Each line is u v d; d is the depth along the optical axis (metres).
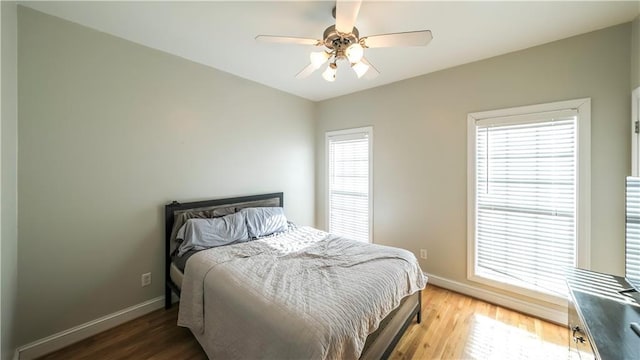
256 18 1.85
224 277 1.68
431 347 1.87
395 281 1.72
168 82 2.38
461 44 2.19
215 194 2.76
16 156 1.63
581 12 1.75
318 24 1.92
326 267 1.85
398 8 1.70
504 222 2.43
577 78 2.04
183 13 1.78
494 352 1.82
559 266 2.17
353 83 3.17
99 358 1.76
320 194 3.97
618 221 1.91
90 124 1.96
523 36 2.06
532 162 2.27
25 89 1.68
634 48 1.81
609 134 1.93
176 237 2.34
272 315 1.30
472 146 2.55
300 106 3.73
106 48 2.02
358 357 1.25
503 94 2.38
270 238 2.62
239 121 2.97
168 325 2.13
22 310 1.70
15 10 1.61
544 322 2.16
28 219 1.71
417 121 2.92
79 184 1.92
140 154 2.22
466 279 2.64
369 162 3.34
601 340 1.08
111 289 2.09
